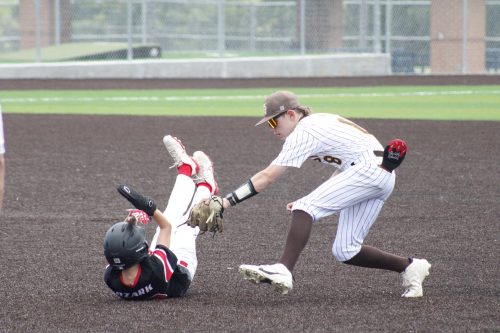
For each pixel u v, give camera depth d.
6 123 58.44
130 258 17.84
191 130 54.62
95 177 37.31
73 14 119.56
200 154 20.69
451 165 40.19
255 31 125.06
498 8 129.00
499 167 39.56
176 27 124.94
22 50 116.19
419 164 40.47
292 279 18.22
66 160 42.28
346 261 19.12
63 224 27.91
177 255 19.14
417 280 19.08
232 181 35.94
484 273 21.36
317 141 18.09
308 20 117.50
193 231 19.58
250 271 17.67
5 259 23.14
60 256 23.52
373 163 18.27
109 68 104.69
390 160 18.30
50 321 17.28
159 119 61.59
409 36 130.38
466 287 20.00
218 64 108.12
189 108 70.75
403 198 32.09
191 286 20.30
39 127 56.28
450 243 24.81
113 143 48.59
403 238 25.47
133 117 63.09
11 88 88.94
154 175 37.72
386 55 115.75
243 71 109.25
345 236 18.83
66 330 16.64
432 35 120.81
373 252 19.09
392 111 67.25
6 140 49.88
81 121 60.00
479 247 24.30
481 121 59.16
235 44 127.94
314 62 112.38
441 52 120.19
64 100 77.25
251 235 26.16
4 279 20.98
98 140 49.91
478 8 120.19
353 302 18.70
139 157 43.19
